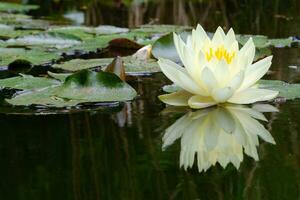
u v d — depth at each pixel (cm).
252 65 158
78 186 138
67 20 287
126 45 204
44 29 242
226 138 149
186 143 147
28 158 144
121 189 137
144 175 140
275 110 157
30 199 135
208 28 235
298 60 183
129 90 164
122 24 272
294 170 140
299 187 137
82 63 185
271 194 135
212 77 155
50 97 163
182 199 135
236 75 155
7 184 138
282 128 151
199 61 156
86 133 150
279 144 146
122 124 153
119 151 145
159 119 155
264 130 150
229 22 251
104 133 150
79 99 162
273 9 289
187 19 271
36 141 148
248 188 137
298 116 154
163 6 337
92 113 158
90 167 142
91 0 375
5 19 278
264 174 139
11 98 164
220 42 158
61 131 151
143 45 204
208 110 158
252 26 235
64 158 144
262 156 144
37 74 179
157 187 137
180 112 157
